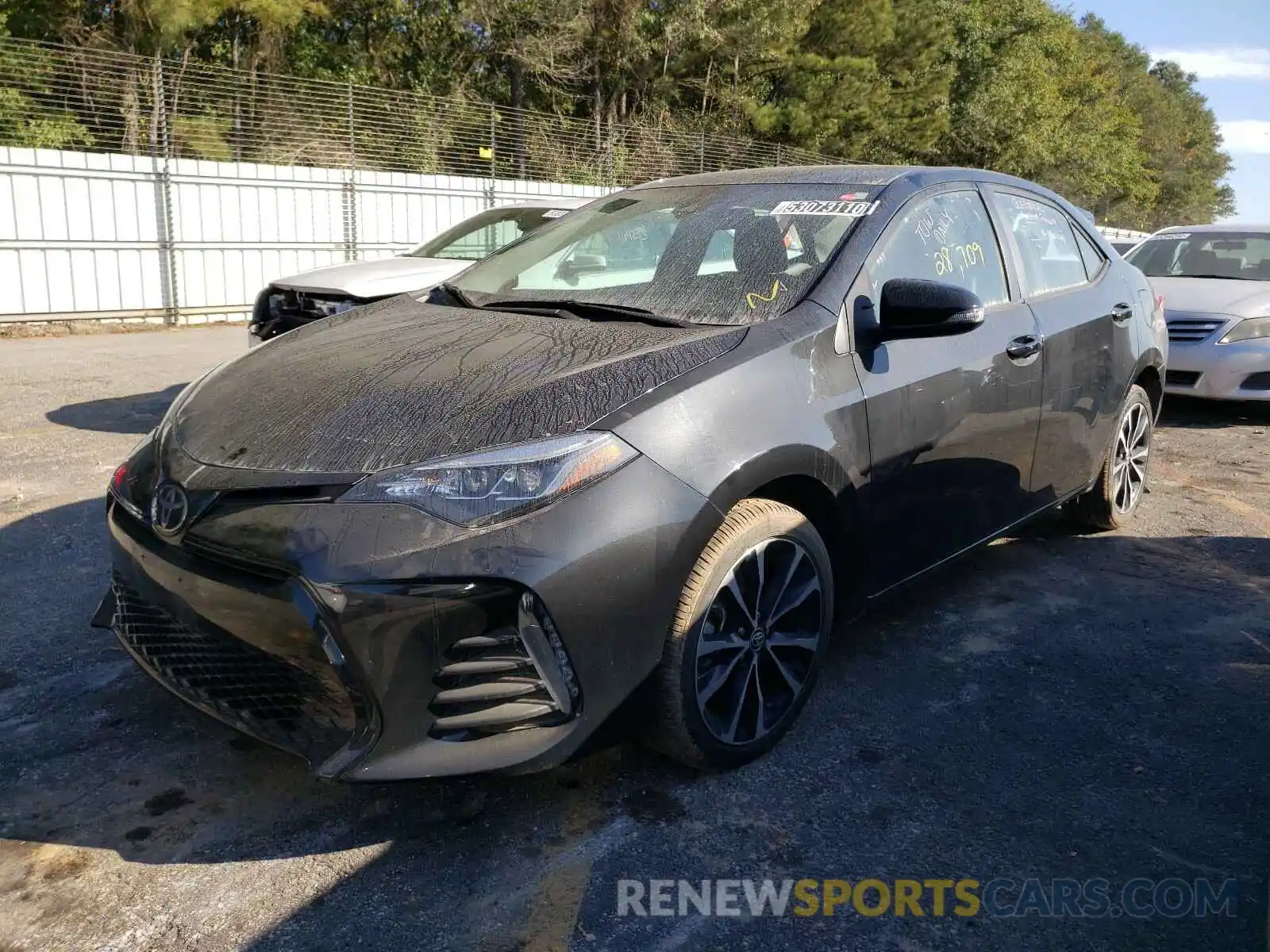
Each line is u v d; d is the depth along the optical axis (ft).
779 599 9.28
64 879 7.68
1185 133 277.64
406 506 7.48
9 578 13.41
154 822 8.40
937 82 102.53
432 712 7.54
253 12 67.05
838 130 94.27
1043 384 12.58
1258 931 7.38
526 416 8.09
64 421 23.47
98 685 10.60
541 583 7.50
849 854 8.18
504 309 11.09
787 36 87.61
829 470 9.36
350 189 56.59
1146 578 14.43
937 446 10.75
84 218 47.14
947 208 12.08
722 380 8.75
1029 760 9.59
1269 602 13.57
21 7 62.34
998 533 12.47
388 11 80.43
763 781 9.15
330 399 8.76
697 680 8.57
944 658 11.72
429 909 7.43
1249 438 24.09
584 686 7.82
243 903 7.46
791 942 7.21
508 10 81.76
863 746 9.78
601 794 8.91
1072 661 11.71
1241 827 8.63
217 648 8.07
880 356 10.14
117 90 51.60
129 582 8.74
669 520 8.06
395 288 20.89
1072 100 158.51
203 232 51.29
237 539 7.71
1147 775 9.37
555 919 7.37
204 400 9.54
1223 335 25.03
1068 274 14.23
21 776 8.98
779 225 11.28
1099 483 15.40
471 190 62.08
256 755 9.41
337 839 8.23
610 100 89.97
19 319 45.83
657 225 12.11
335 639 7.29
